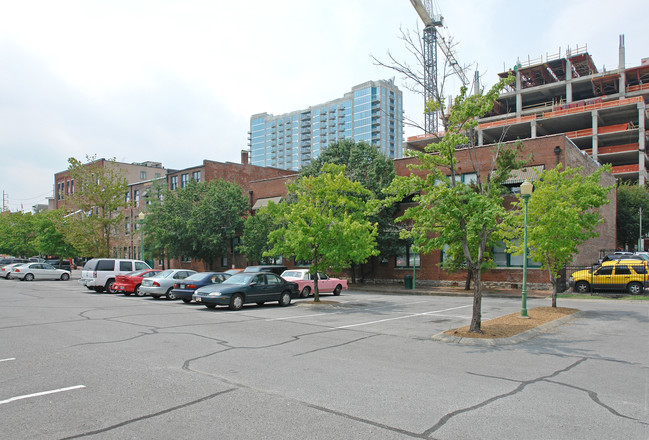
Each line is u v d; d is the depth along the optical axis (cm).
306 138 18212
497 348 977
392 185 1213
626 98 6712
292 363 816
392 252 3002
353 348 965
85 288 2819
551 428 502
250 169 4925
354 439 467
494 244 1298
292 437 471
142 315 1491
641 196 5134
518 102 8131
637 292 2206
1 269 3862
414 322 1393
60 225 3522
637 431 494
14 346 942
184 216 3653
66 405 569
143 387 652
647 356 898
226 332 1162
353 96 16538
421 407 573
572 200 1619
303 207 2003
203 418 527
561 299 2155
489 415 544
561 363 833
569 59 7694
